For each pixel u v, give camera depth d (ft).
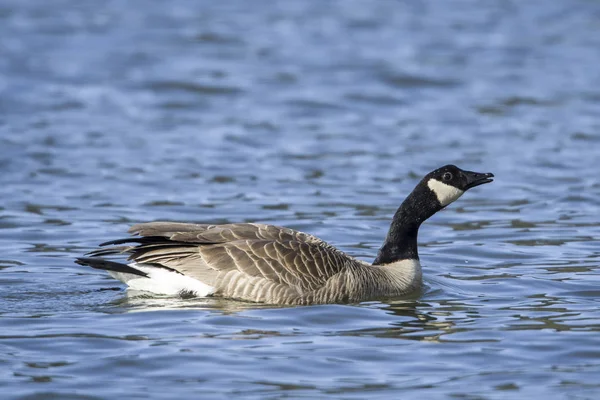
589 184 69.36
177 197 65.41
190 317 40.04
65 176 69.97
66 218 59.88
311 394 31.78
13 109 89.25
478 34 125.18
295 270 42.80
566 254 53.06
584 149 79.36
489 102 95.81
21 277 47.24
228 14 135.33
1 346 36.11
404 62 111.34
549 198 66.23
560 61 112.27
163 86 100.27
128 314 40.50
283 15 135.23
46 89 97.14
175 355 35.19
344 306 42.55
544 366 34.55
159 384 32.58
